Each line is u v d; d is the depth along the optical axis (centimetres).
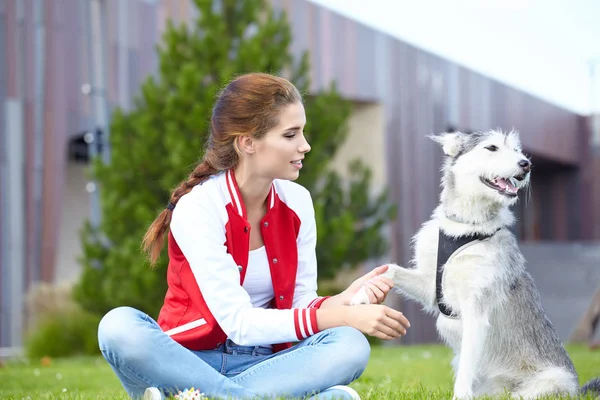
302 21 1611
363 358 282
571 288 1941
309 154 1005
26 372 692
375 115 1756
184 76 935
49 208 1338
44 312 1117
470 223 359
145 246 320
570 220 2502
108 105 1359
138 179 963
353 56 1703
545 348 366
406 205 1778
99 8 1294
